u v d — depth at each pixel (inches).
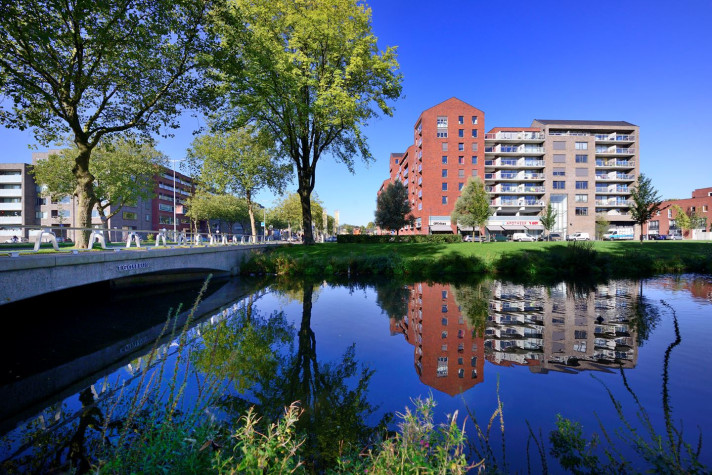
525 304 437.1
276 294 535.5
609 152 2142.0
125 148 1159.6
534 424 152.6
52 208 1856.5
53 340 312.3
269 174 1274.6
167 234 601.0
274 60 715.4
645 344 266.7
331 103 772.0
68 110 475.2
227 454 90.9
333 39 791.1
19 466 132.1
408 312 400.5
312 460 124.9
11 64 418.0
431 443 90.4
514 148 2116.1
